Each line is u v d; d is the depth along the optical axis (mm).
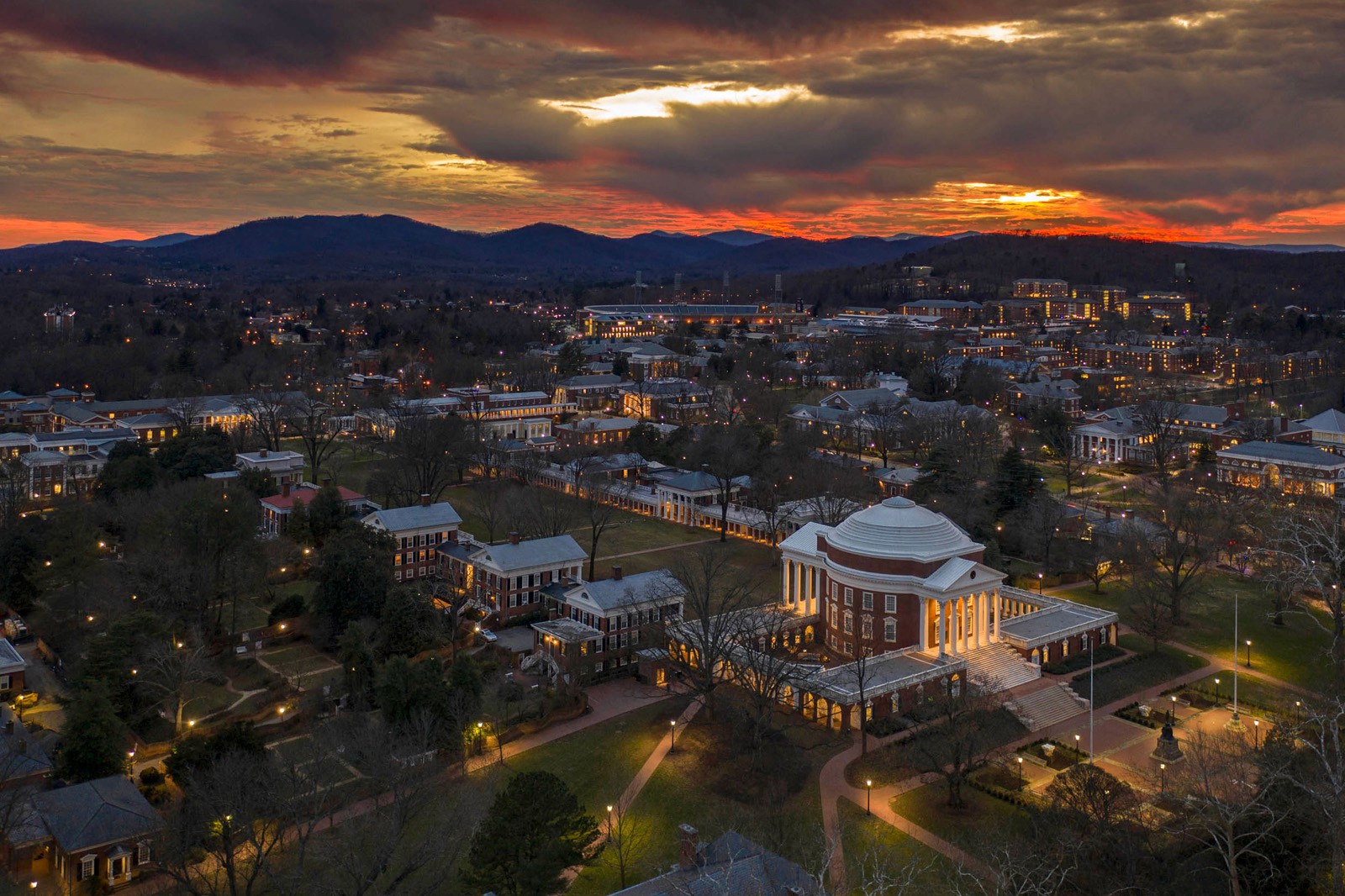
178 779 97125
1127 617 153250
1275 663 137125
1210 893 78562
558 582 155625
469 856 86125
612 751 112000
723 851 77250
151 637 121000
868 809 98375
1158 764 107438
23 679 125438
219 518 142750
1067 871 75875
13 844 87750
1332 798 72438
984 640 133875
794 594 150000
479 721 112875
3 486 180750
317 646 141875
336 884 84062
